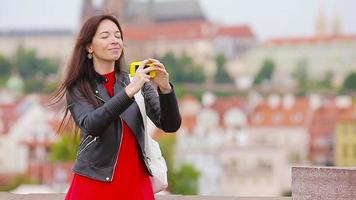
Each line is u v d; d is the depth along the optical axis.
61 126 7.47
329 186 8.75
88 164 7.26
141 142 7.34
